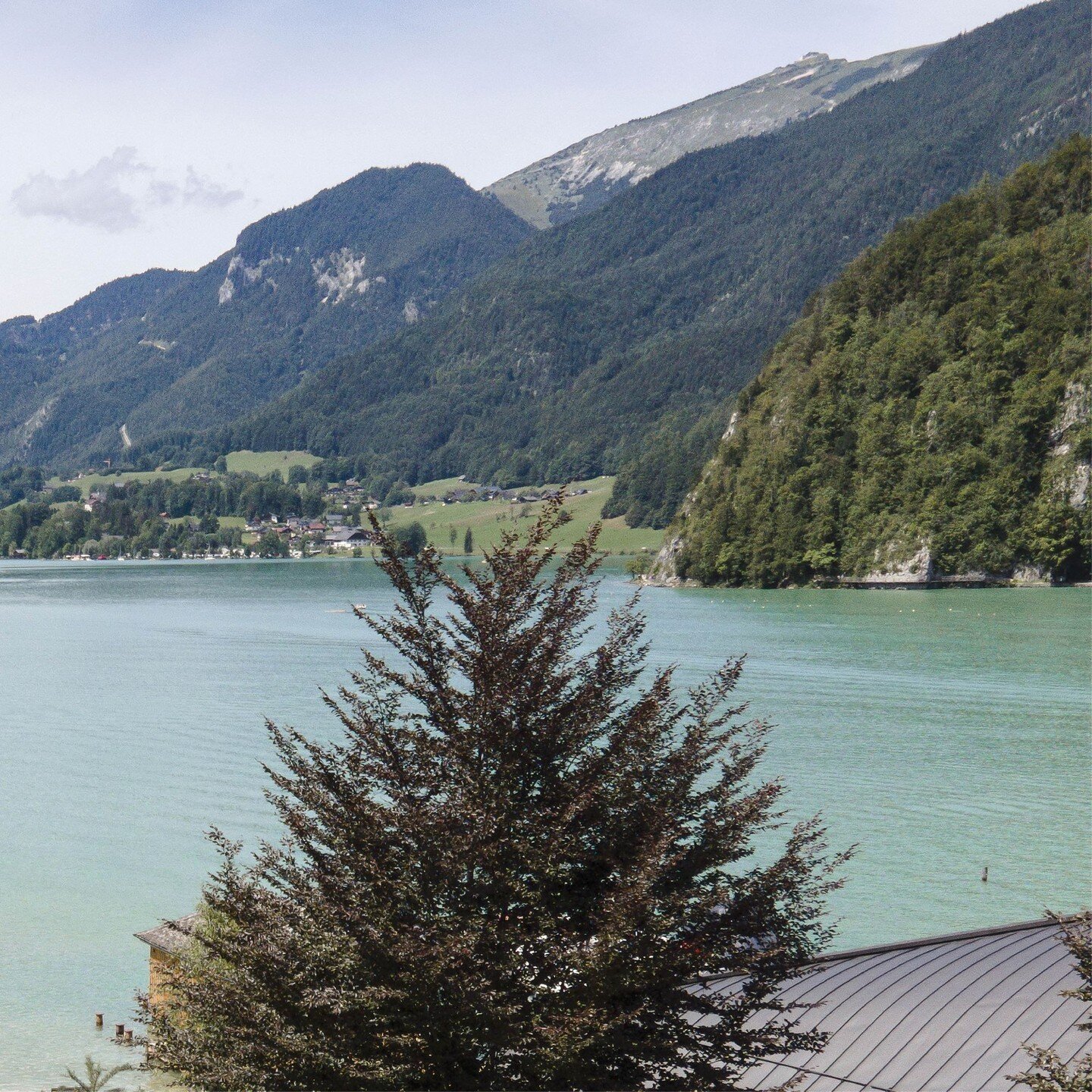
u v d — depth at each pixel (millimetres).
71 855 55750
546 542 21453
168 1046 18578
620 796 18859
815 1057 23000
